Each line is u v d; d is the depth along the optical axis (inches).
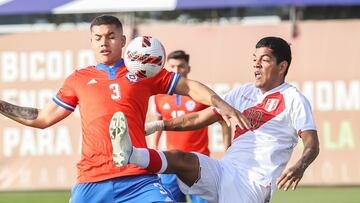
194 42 1942.7
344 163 1934.1
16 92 1962.4
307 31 1942.7
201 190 900.6
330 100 1941.4
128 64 839.7
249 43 1940.2
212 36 1941.4
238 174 896.3
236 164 906.1
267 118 903.7
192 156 882.8
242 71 1936.5
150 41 839.7
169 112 1391.5
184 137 1352.1
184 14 2571.4
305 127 872.9
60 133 1941.4
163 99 1395.2
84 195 842.2
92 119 839.1
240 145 912.9
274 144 900.0
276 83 916.6
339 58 1941.4
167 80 862.5
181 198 1322.6
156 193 830.5
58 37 1962.4
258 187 891.4
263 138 902.4
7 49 1964.8
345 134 1937.7
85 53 1962.4
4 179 1940.2
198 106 1380.4
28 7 1951.3
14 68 1962.4
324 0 1911.9
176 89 867.4
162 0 1937.7
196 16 2576.3
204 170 886.4
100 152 834.2
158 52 838.5
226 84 1939.0
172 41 1943.9
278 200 1699.1
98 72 861.2
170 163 852.6
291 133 900.6
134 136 837.8
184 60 1381.6
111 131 793.6
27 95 1961.1
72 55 1961.1
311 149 852.6
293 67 1943.9
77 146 1940.2
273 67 906.1
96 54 864.9
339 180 1932.8
